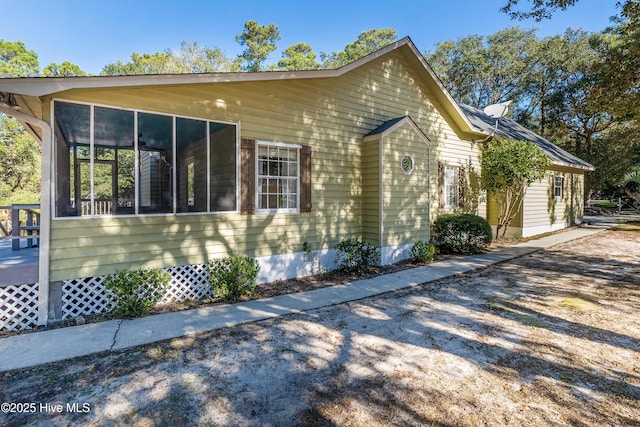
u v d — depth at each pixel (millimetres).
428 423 2262
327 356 3252
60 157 4426
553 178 13359
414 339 3643
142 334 3771
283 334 3791
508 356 3236
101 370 2988
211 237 5379
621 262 7578
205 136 5309
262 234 5945
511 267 7281
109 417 2336
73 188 6539
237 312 4520
